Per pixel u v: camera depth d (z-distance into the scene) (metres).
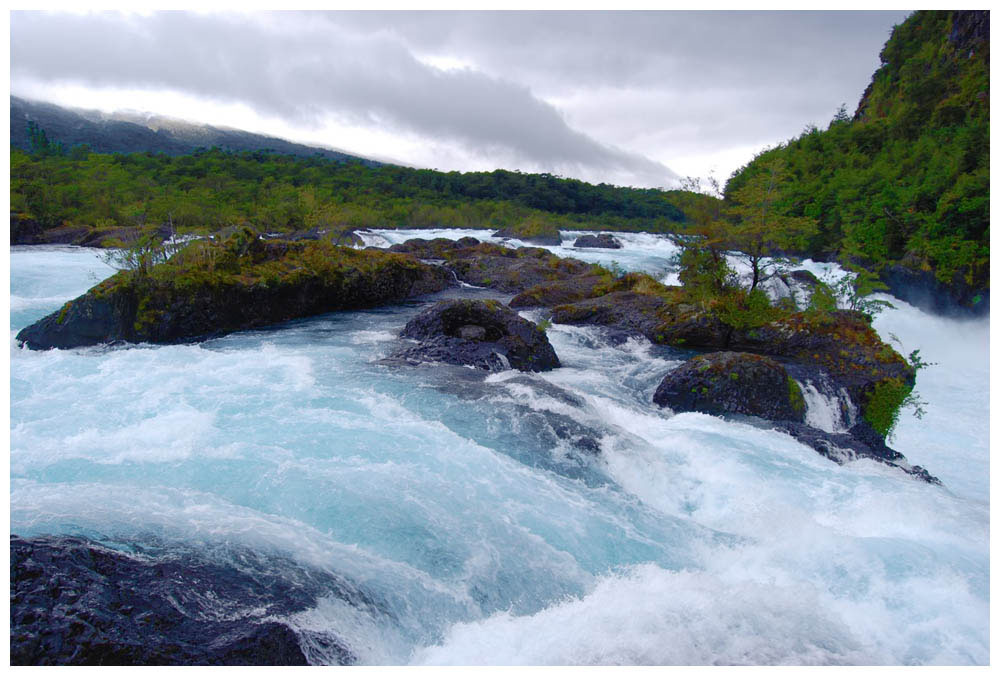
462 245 40.50
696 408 12.80
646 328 18.86
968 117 53.38
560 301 23.81
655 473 9.32
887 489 9.09
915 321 27.56
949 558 7.21
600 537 7.46
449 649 5.48
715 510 8.66
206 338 17.19
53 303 20.44
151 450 8.48
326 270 22.44
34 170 62.56
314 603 5.50
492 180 126.00
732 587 6.38
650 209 128.75
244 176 99.00
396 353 14.62
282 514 7.09
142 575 5.29
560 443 9.55
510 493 8.11
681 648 5.38
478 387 11.96
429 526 7.09
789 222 17.61
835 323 15.56
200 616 4.99
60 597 4.73
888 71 76.94
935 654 5.75
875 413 13.48
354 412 10.40
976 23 61.31
